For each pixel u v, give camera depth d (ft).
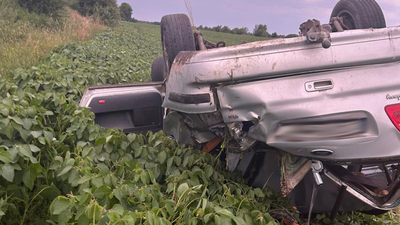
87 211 6.98
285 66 9.73
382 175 12.90
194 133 11.66
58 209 7.23
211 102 10.14
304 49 9.79
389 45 10.01
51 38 47.14
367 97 9.70
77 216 7.07
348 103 9.62
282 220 10.23
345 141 9.55
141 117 15.15
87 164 9.77
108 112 14.84
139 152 11.61
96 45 46.85
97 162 10.77
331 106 9.61
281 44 9.81
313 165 10.15
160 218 7.49
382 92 9.77
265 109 9.75
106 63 31.37
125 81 25.79
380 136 9.54
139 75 28.35
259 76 9.84
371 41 9.98
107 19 113.91
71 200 7.32
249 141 10.62
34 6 64.69
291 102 9.70
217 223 7.66
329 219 11.23
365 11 14.25
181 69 10.54
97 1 115.03
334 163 10.00
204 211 8.14
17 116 10.48
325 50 9.82
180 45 13.19
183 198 8.86
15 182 8.91
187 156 11.37
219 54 9.90
